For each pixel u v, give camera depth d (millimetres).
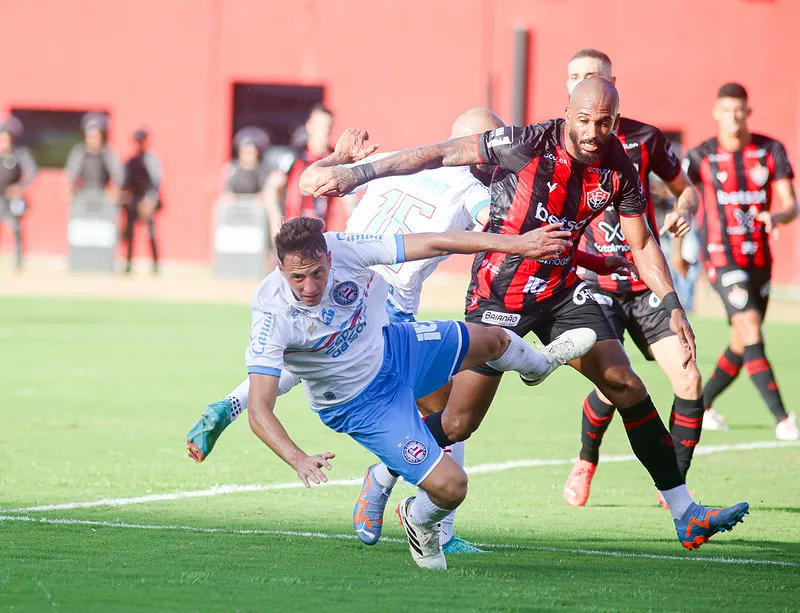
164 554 18406
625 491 25797
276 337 17281
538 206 20062
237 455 28438
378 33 92688
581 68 24016
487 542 20328
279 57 93562
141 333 53781
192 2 93562
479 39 91438
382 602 15664
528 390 41500
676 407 24141
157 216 93875
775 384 32688
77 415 33406
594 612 15344
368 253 17672
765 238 33156
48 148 96250
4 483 24312
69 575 16781
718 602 16078
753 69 89500
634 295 24531
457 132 21391
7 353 46312
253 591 16094
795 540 20984
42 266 87562
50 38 94438
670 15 89812
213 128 93875
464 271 89562
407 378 18594
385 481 19234
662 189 26000
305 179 19547
